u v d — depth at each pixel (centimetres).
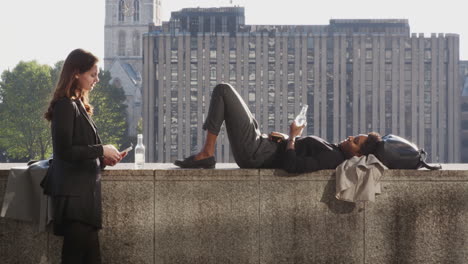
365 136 516
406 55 12144
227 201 503
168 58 12062
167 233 503
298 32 12075
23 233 505
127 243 503
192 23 12319
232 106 507
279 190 505
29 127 9575
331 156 505
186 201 502
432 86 12144
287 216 506
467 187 507
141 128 12256
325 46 12012
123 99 12294
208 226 503
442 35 12162
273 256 506
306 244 507
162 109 12006
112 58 17512
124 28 17500
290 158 491
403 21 12388
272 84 12025
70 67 420
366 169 495
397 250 508
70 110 408
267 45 12050
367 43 12119
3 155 11012
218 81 12056
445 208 507
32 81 9662
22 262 506
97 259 430
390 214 507
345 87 12069
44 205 478
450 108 12112
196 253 504
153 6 17612
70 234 416
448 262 509
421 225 508
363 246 509
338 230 507
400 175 505
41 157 9694
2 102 9744
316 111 12012
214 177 502
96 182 425
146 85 12038
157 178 502
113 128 11131
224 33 12075
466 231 508
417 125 12125
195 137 11988
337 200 507
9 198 484
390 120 12125
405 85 12150
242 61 12062
